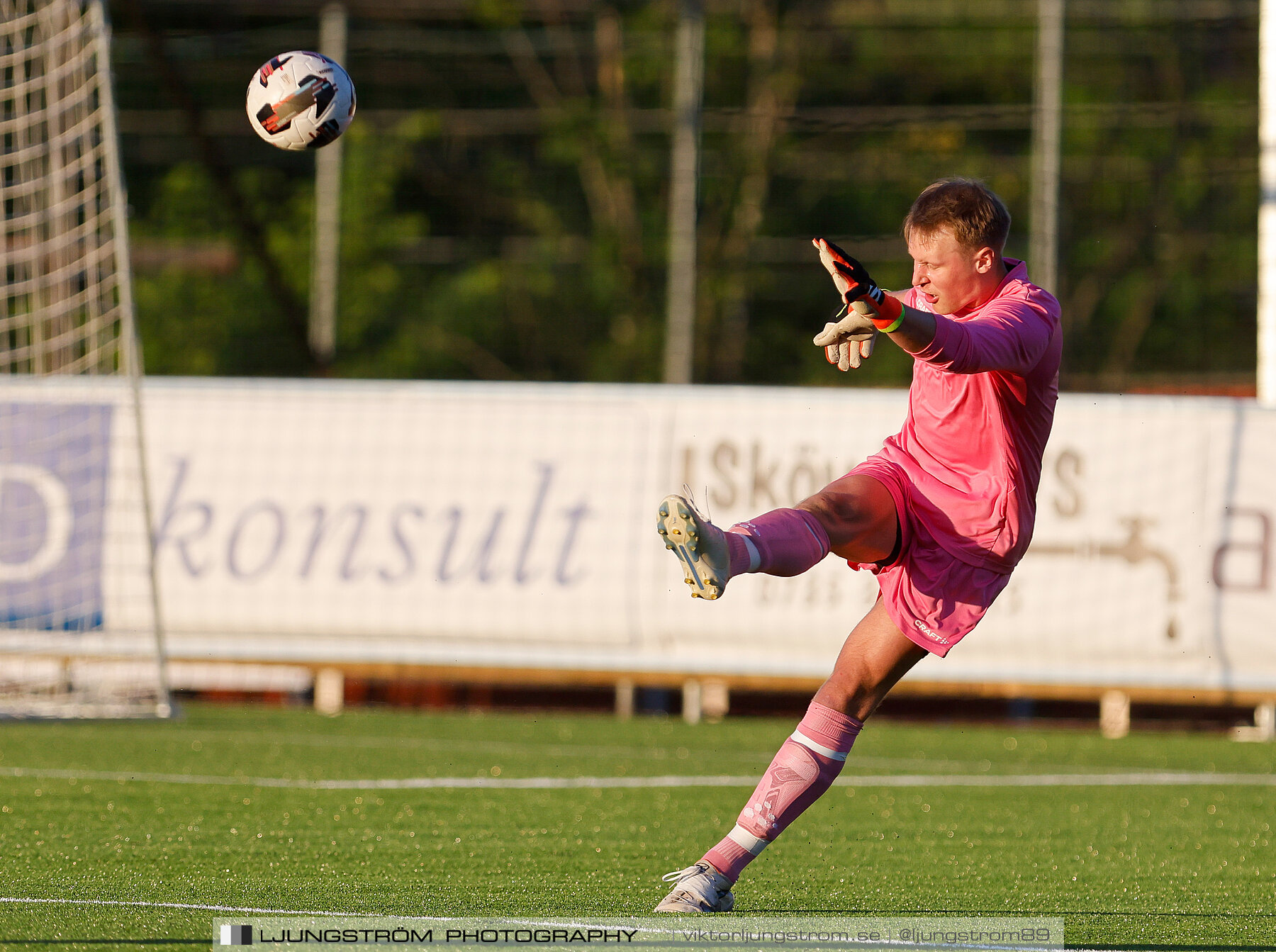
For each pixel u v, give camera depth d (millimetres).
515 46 97000
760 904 13203
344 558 34875
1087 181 87312
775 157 96250
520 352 98625
